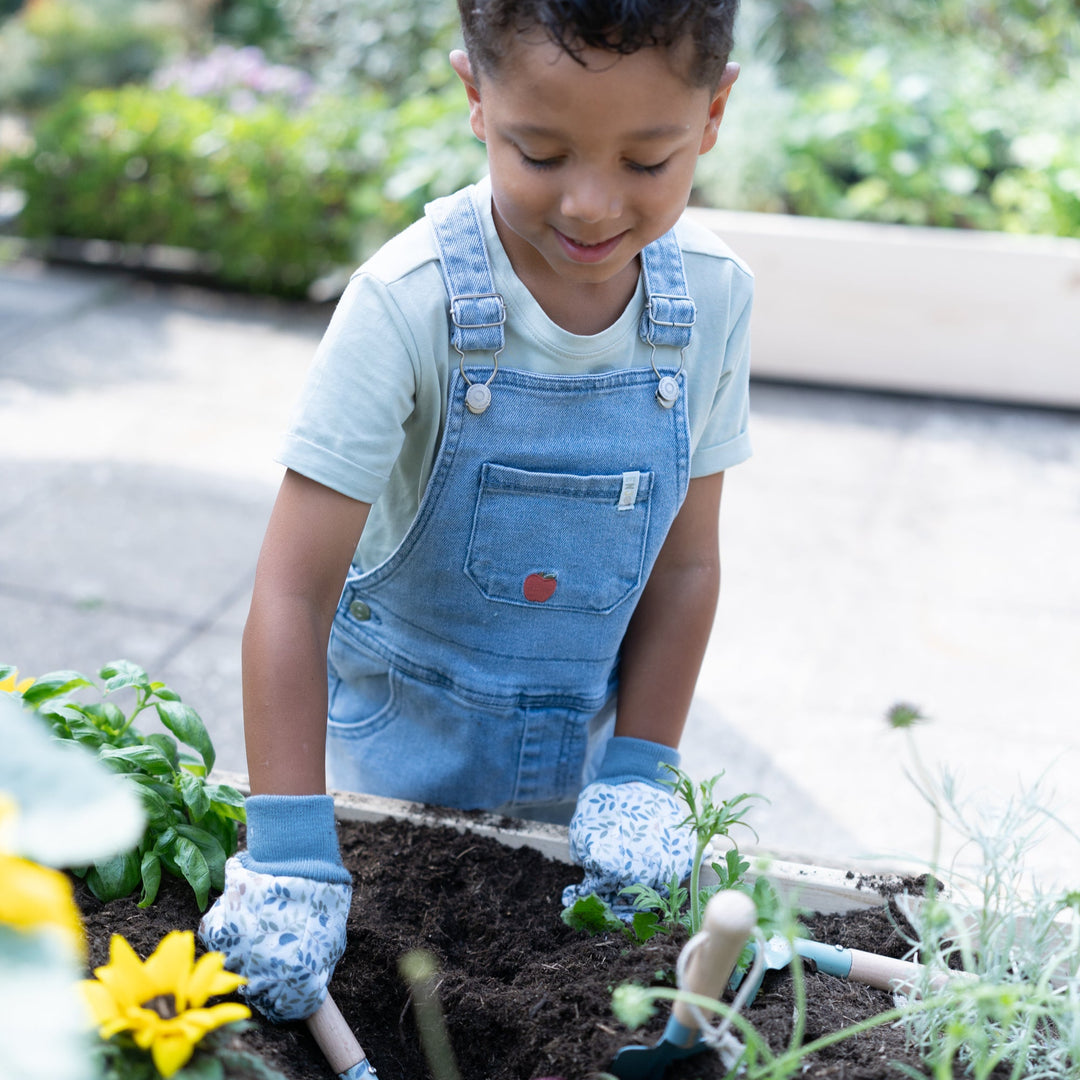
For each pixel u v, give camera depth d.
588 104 0.91
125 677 1.36
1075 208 4.50
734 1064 0.95
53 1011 0.67
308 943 1.03
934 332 4.19
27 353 4.27
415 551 1.24
